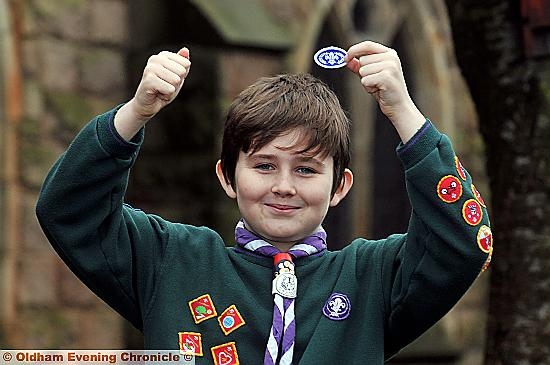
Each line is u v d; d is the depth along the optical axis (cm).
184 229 548
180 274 532
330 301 526
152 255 534
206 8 1534
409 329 530
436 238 504
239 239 539
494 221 764
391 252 535
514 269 747
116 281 525
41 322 1388
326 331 520
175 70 500
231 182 546
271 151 518
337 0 1762
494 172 765
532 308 739
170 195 1575
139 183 1584
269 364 512
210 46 1541
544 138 740
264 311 523
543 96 739
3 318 1349
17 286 1367
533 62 743
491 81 762
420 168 505
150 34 1554
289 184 518
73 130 1427
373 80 505
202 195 1562
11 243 1361
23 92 1384
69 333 1415
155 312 525
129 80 1548
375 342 522
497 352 754
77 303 1427
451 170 507
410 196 513
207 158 1555
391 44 1908
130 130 509
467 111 1994
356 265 538
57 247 526
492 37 757
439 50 1938
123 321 1486
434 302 515
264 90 533
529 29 739
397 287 523
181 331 521
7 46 1366
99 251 520
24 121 1382
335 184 540
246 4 1602
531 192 742
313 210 525
